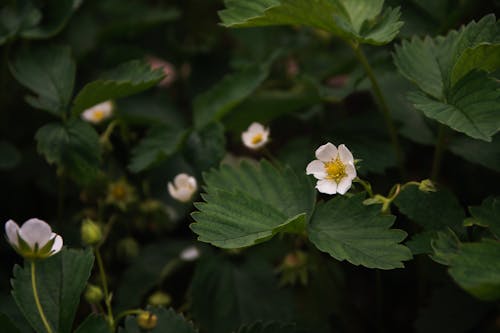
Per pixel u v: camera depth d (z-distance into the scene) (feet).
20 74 1.89
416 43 1.61
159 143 1.94
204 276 1.85
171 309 1.61
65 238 1.97
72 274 1.53
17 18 2.00
